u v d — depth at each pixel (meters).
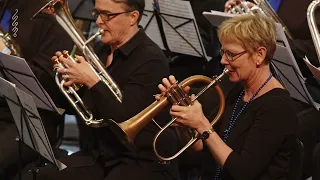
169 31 14.28
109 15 11.06
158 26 14.36
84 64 10.77
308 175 13.10
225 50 9.93
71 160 11.57
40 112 12.62
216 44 15.51
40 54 12.71
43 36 12.81
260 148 9.64
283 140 9.73
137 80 11.04
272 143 9.66
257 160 9.62
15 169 12.55
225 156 9.66
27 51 12.81
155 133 11.16
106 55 11.80
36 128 10.33
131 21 11.26
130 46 11.27
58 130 13.52
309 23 12.28
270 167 9.88
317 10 14.19
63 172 11.36
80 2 14.34
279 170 9.87
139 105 10.87
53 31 12.85
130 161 11.16
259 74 10.02
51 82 12.66
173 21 14.23
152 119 10.53
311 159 12.98
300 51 13.82
